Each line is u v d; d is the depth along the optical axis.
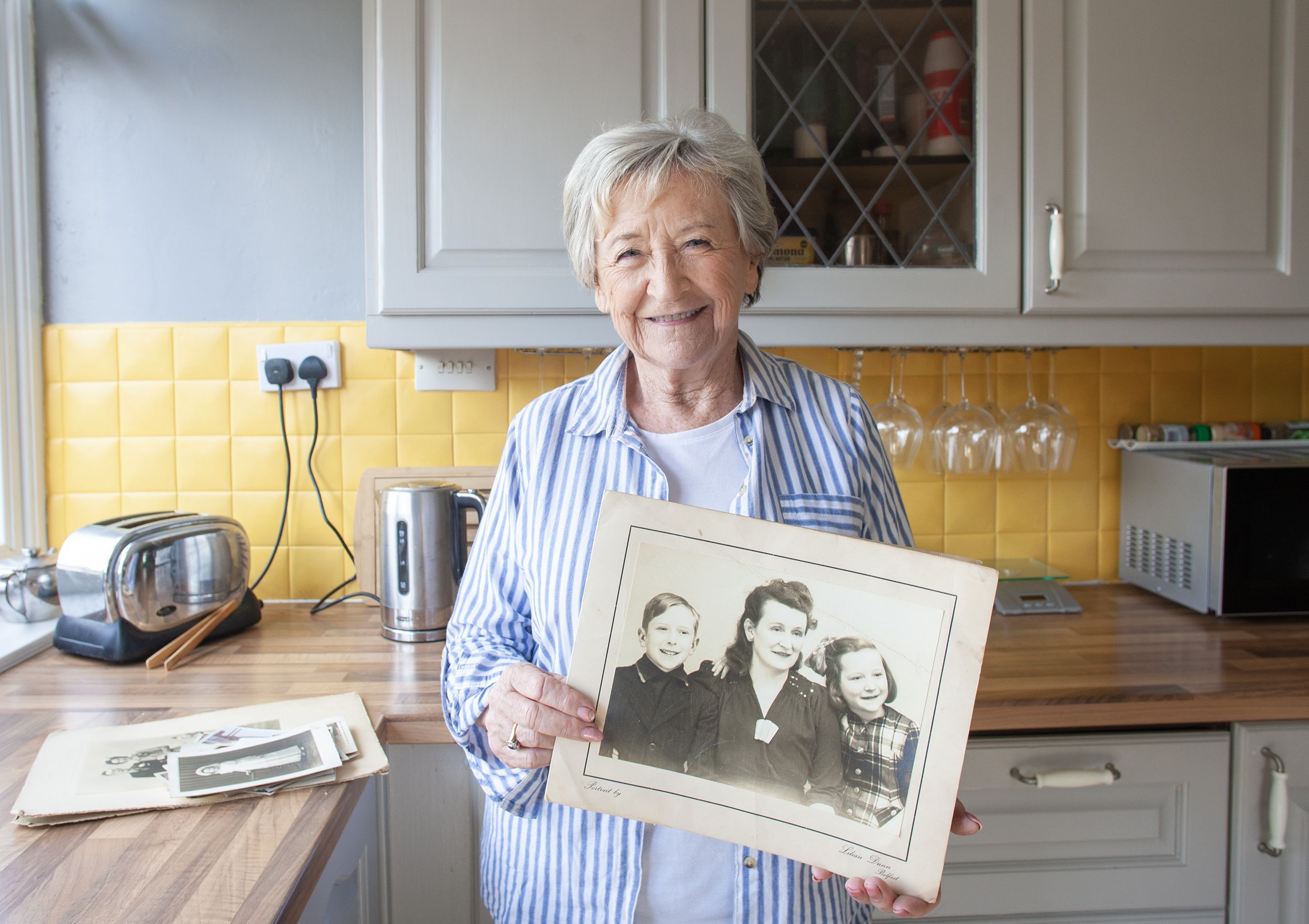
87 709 1.05
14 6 1.45
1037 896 1.14
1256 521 1.36
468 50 1.25
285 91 1.51
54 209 1.50
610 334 1.29
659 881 0.79
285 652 1.29
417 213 1.26
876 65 1.30
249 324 1.53
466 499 1.36
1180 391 1.63
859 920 0.89
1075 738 1.12
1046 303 1.30
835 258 1.30
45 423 1.53
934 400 1.61
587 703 0.70
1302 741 1.12
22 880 0.67
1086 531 1.63
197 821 0.77
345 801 0.82
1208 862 1.14
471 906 1.17
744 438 0.85
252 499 1.55
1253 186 1.31
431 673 1.19
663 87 1.26
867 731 0.66
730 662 0.69
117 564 1.21
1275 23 1.30
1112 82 1.29
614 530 0.70
